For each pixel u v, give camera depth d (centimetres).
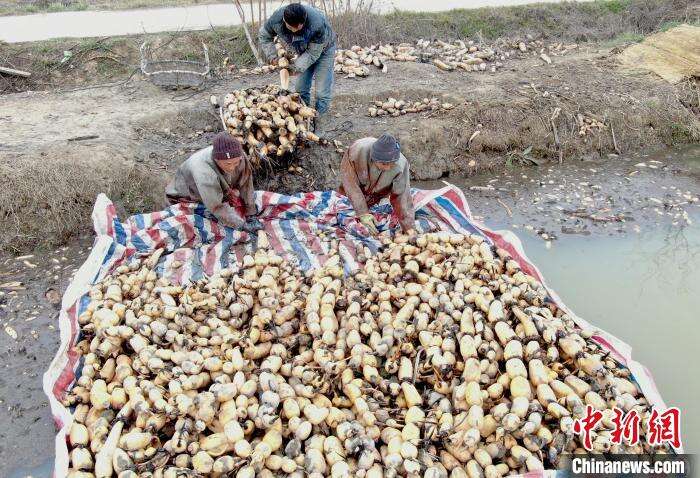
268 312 462
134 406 394
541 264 645
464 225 613
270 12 1246
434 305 480
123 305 476
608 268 643
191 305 468
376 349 439
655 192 794
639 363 480
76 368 449
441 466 371
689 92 1000
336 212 636
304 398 405
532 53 1180
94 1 1369
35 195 643
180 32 1102
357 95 909
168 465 371
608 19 1355
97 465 364
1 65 1012
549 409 385
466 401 395
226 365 420
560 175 837
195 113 840
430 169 823
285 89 698
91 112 834
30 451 418
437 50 1144
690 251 674
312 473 360
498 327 438
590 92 964
